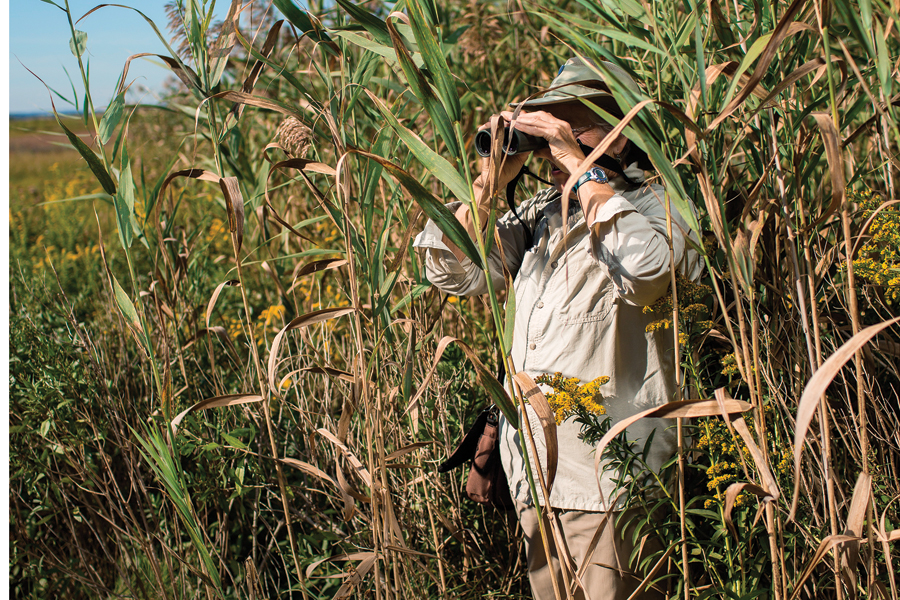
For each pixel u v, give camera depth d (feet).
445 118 3.35
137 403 7.43
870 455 3.92
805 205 4.89
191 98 7.54
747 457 3.90
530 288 4.89
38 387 6.48
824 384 2.55
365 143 5.44
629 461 3.99
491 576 6.21
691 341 4.09
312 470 4.68
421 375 6.12
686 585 3.79
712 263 4.49
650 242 3.91
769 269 4.75
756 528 3.92
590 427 4.25
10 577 6.68
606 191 4.06
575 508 4.54
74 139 4.02
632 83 3.77
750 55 3.00
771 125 3.73
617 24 4.72
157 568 5.53
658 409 3.11
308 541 6.33
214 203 12.42
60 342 7.19
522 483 4.81
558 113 4.38
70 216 18.44
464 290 5.52
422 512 6.13
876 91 4.45
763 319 4.53
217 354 8.39
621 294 4.13
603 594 4.61
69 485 6.88
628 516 4.45
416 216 4.26
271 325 9.62
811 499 3.91
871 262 3.86
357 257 5.08
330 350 6.84
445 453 6.13
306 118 4.69
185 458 6.86
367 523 6.23
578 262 4.43
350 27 4.69
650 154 3.13
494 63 9.23
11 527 6.30
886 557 3.31
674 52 4.05
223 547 6.22
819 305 4.68
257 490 6.21
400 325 6.49
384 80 6.09
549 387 4.57
